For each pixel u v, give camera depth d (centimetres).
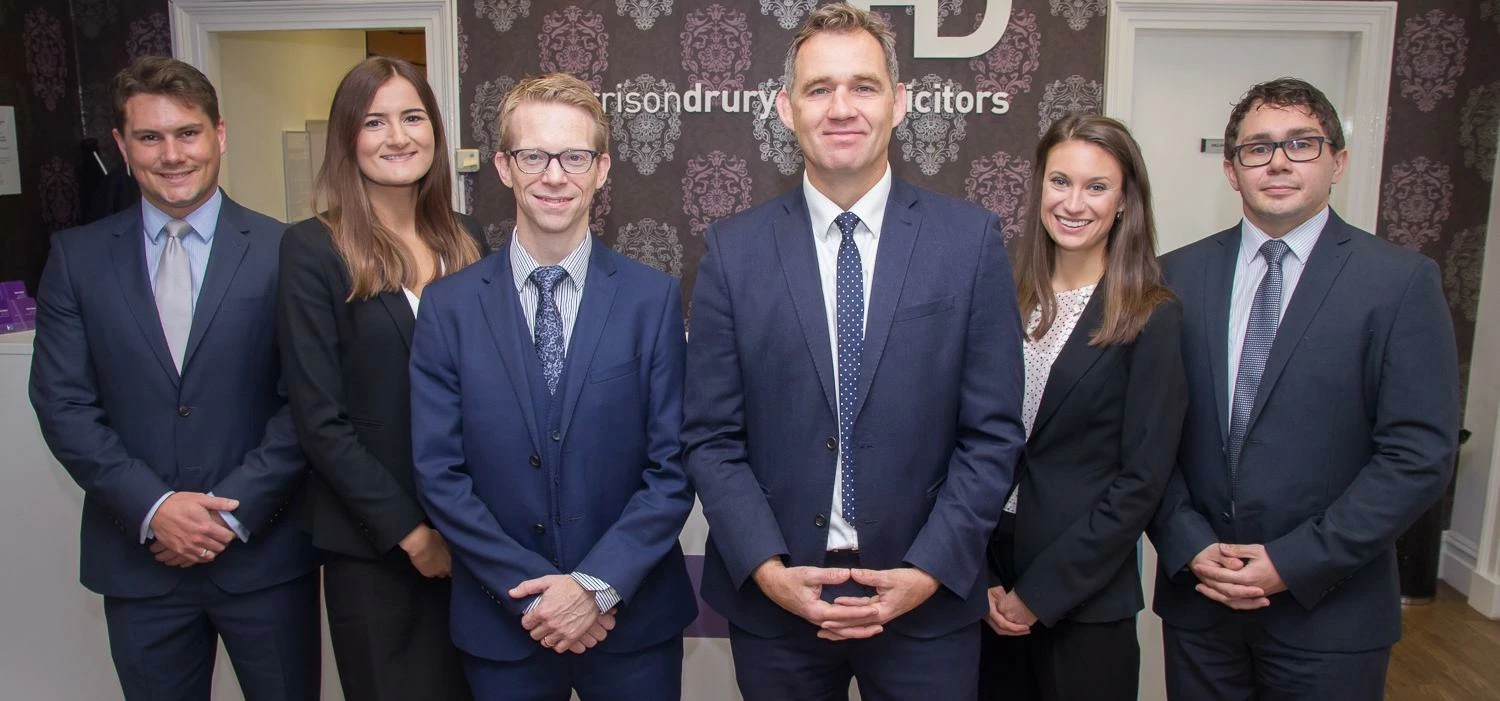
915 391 157
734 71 398
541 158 166
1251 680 186
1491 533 365
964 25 395
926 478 161
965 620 162
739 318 162
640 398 176
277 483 190
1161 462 174
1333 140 175
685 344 182
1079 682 180
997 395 160
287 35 470
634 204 409
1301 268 179
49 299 196
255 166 447
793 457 160
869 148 155
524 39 400
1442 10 386
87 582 198
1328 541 167
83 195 409
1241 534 178
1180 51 405
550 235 171
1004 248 164
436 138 199
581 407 171
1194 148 413
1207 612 182
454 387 174
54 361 193
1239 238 188
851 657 166
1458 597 378
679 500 173
